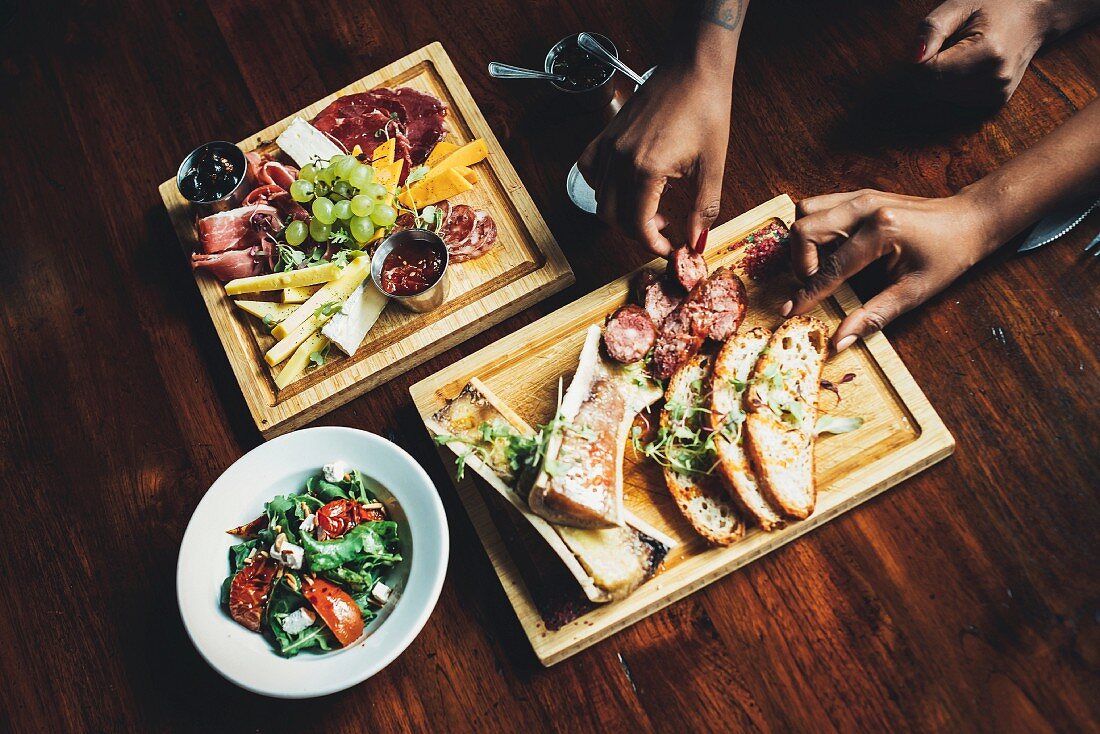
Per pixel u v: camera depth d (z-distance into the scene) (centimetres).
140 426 82
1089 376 71
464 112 86
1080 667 66
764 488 68
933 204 71
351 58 91
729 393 71
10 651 78
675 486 70
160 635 77
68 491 81
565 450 67
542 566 72
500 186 83
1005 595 68
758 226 77
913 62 76
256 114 91
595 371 72
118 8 96
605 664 71
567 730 70
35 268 89
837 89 82
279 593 69
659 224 76
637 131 70
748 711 68
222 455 80
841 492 70
